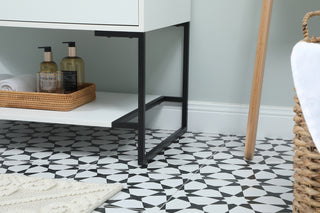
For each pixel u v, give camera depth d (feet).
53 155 4.93
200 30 5.64
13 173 4.39
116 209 3.61
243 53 5.56
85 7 4.30
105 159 4.81
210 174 4.39
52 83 5.04
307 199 2.93
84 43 6.06
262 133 5.64
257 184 4.15
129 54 5.94
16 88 5.10
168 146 5.24
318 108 2.37
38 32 6.16
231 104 5.72
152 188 4.05
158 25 4.53
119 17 4.22
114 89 6.10
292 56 2.44
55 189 3.95
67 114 4.84
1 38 6.31
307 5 5.27
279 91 5.54
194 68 5.75
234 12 5.50
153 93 5.97
